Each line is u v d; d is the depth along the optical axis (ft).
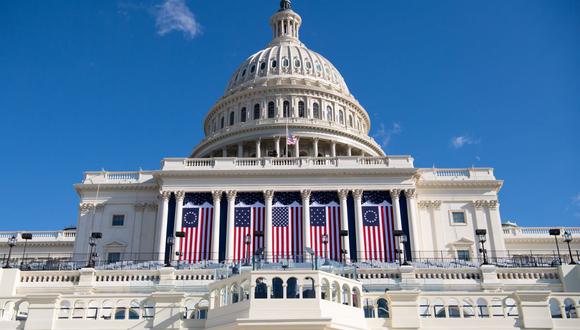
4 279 135.13
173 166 214.28
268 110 304.91
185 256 196.24
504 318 88.99
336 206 205.67
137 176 226.58
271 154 287.07
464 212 214.48
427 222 213.05
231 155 293.84
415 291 90.58
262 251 177.47
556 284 132.77
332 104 311.88
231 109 314.14
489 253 205.98
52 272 138.21
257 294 86.84
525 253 242.58
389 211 205.05
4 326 90.07
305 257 183.21
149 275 138.31
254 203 206.59
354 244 199.52
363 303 93.15
